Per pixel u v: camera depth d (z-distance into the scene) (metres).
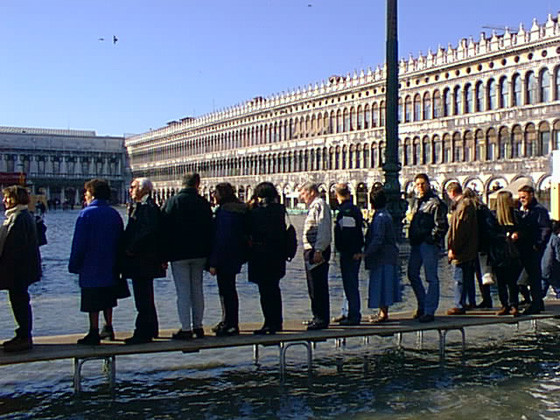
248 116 122.00
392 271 13.05
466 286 14.09
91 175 187.50
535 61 64.44
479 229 13.84
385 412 9.84
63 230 60.62
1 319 16.88
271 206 12.02
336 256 34.09
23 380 11.58
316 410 9.94
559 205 30.36
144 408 10.06
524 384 11.21
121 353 10.64
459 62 73.06
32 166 181.00
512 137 67.50
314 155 102.75
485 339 14.61
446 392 10.77
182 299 11.48
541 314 14.00
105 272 10.95
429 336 14.98
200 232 11.47
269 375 11.82
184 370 12.15
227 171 130.88
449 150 75.56
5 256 10.53
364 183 91.56
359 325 12.73
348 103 94.62
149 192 11.41
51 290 22.17
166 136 161.62
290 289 22.47
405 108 82.44
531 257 14.04
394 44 30.09
